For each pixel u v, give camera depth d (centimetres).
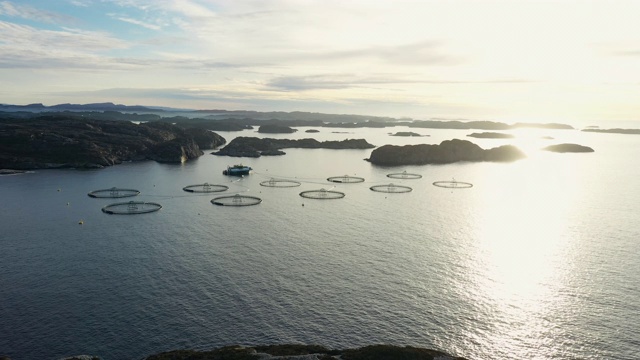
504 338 12575
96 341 12031
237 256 18362
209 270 16775
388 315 13638
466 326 13150
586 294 15338
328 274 16550
